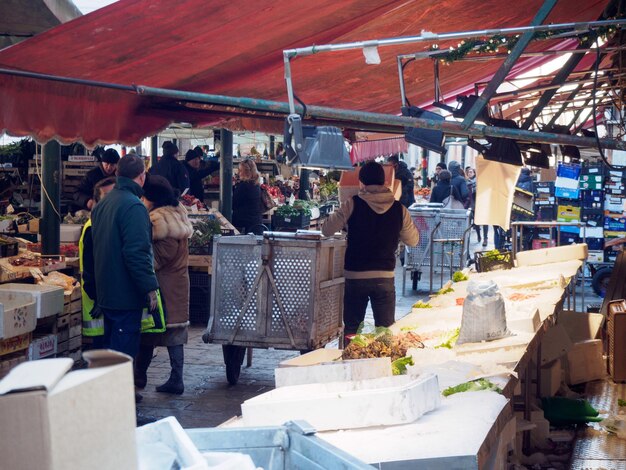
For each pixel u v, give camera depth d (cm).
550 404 625
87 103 616
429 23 630
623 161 1439
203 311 1095
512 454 448
